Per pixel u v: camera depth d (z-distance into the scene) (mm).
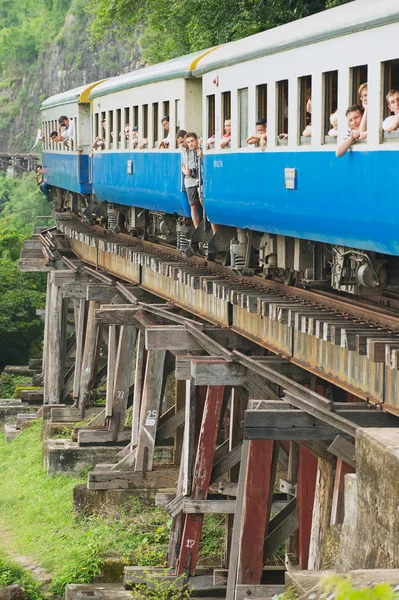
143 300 35219
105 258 41969
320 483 19703
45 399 50219
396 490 11641
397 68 16781
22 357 73062
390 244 16719
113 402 37969
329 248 21719
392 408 16328
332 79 19016
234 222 24797
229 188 24609
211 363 22094
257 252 25578
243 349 25453
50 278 50812
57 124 52438
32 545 32750
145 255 32969
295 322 19469
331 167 18781
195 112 28703
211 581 25812
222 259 27609
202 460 25234
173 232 33812
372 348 15898
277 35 21625
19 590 28469
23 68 163000
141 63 126750
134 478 32656
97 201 44344
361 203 17531
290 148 20719
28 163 144375
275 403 18359
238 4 50531
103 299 38156
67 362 57250
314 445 18891
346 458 17047
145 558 28703
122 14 73625
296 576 12094
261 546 20438
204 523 30359
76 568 29031
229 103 24969
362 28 17359
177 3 64188
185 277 27516
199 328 25328
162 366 31938
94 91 41156
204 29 54312
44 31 162250
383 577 10141
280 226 21750
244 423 17719
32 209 126750
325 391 22594
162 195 30938
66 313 52000
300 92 20359
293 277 23547
